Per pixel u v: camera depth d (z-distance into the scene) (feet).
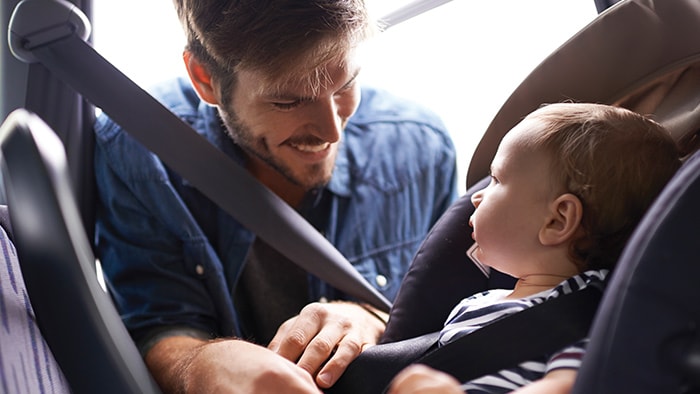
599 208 2.56
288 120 3.78
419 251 3.21
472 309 2.65
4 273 2.45
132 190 4.38
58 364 2.39
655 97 3.02
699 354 1.50
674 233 1.55
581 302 2.42
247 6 3.48
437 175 4.88
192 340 3.83
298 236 3.62
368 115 4.95
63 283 2.32
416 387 1.75
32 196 2.39
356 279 3.72
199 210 4.43
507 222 2.72
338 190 4.54
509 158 2.75
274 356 2.83
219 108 4.17
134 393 2.30
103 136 4.42
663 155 2.62
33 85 4.18
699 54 2.88
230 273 4.39
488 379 2.40
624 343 1.55
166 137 3.53
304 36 3.39
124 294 4.39
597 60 3.07
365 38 3.58
